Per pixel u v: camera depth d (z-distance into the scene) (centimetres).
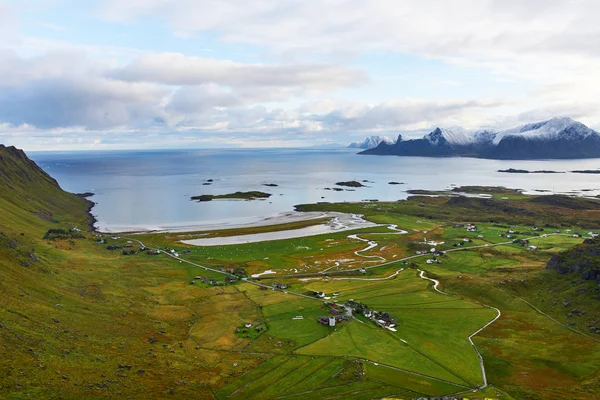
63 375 8062
